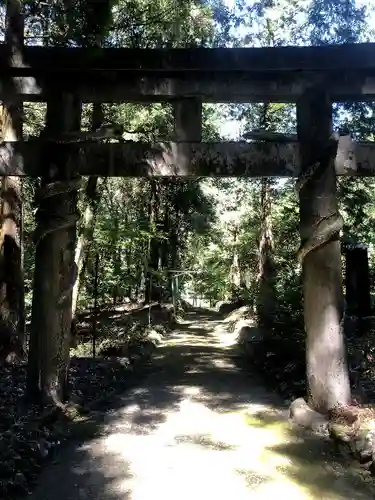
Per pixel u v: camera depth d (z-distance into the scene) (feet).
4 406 15.74
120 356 26.40
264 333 29.12
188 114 16.46
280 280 33.04
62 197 16.21
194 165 16.11
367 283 30.27
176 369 26.25
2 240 24.45
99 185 34.12
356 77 15.98
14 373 20.90
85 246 24.80
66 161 15.98
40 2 18.33
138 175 16.14
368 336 26.99
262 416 17.38
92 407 18.19
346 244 30.99
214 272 80.07
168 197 51.70
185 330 48.49
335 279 15.94
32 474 12.12
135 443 14.58
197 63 15.74
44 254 16.33
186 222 58.23
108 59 15.74
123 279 40.55
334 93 16.15
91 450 13.99
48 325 16.28
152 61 15.76
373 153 16.16
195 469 12.71
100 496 11.18
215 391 21.16
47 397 16.14
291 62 15.67
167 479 12.10
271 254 42.27
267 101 17.01
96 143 16.17
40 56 15.75
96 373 21.68
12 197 24.63
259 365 25.85
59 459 13.33
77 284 24.89
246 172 16.17
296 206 33.76
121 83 16.20
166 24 27.20
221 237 73.31
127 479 12.09
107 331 33.50
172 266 58.34
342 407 15.24
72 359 23.91
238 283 69.15
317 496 11.28
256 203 53.52
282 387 20.65
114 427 16.05
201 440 14.89
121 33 26.68
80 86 16.26
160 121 30.37
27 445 12.90
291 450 14.07
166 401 19.42
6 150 16.12
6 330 23.77
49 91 16.22
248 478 12.19
